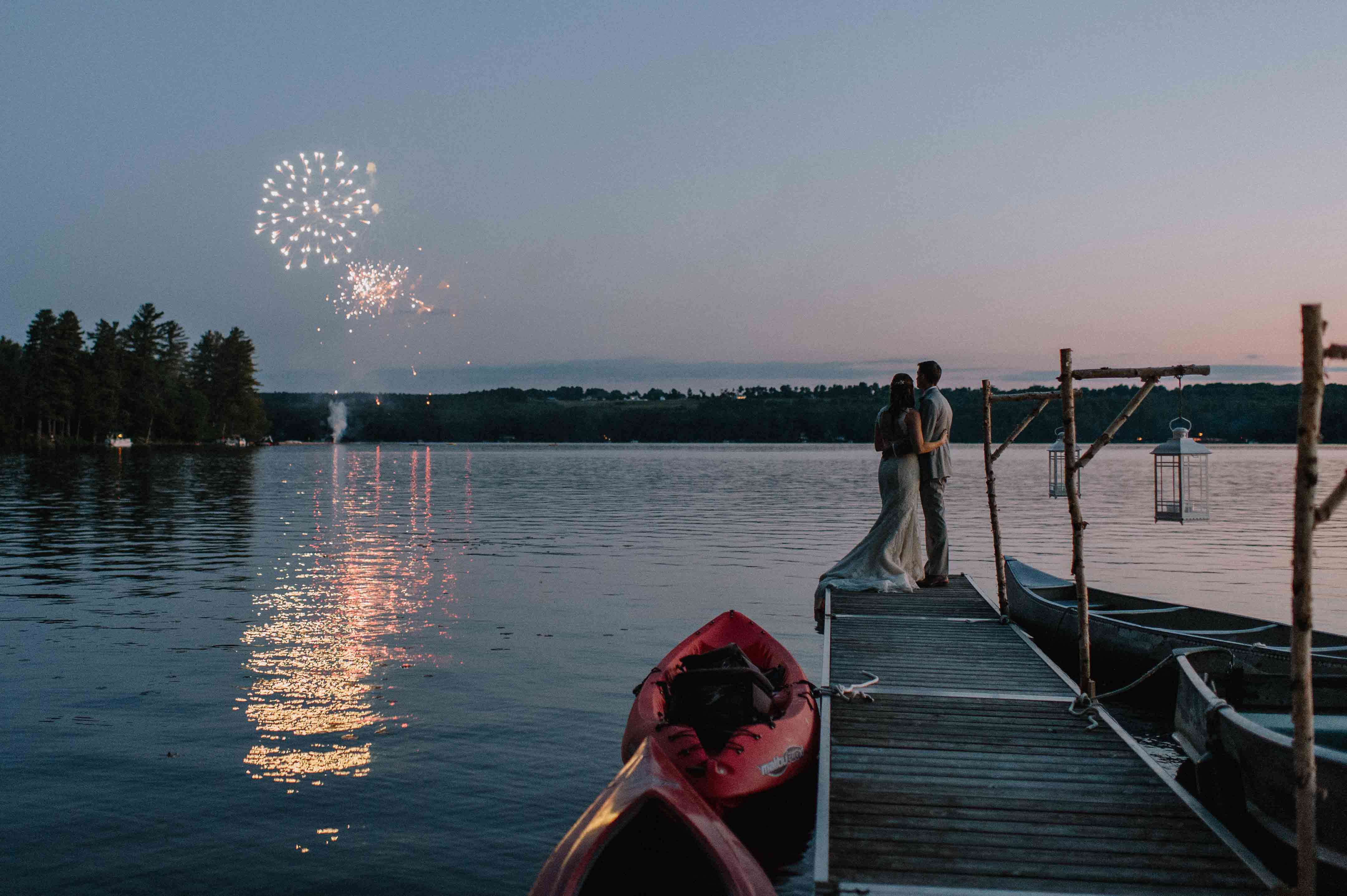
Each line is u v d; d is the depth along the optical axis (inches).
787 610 689.6
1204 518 486.9
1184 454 479.8
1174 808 246.4
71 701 429.1
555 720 407.2
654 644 566.9
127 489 2111.2
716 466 4094.5
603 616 661.3
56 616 642.8
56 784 325.7
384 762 352.2
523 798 319.6
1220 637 399.2
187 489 2160.4
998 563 466.9
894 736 300.7
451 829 293.7
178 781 331.0
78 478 2466.8
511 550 1056.8
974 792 256.4
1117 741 296.8
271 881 258.4
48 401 4335.6
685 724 333.1
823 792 256.2
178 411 5423.2
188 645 551.8
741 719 333.1
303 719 404.2
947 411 525.7
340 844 282.2
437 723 400.8
